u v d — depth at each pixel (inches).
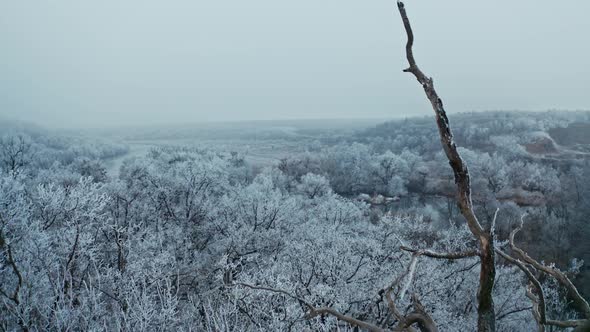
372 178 2620.6
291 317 354.9
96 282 477.1
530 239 1398.9
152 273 510.6
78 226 461.1
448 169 2549.2
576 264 1119.6
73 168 1945.1
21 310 341.7
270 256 752.3
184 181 918.4
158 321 366.0
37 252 408.8
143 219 802.8
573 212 1620.3
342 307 481.1
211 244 845.2
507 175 2217.0
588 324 68.6
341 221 1015.6
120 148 3777.1
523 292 652.1
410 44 79.4
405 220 831.7
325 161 2763.3
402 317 87.4
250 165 2655.0
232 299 392.5
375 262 604.4
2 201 412.2
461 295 652.1
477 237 80.2
